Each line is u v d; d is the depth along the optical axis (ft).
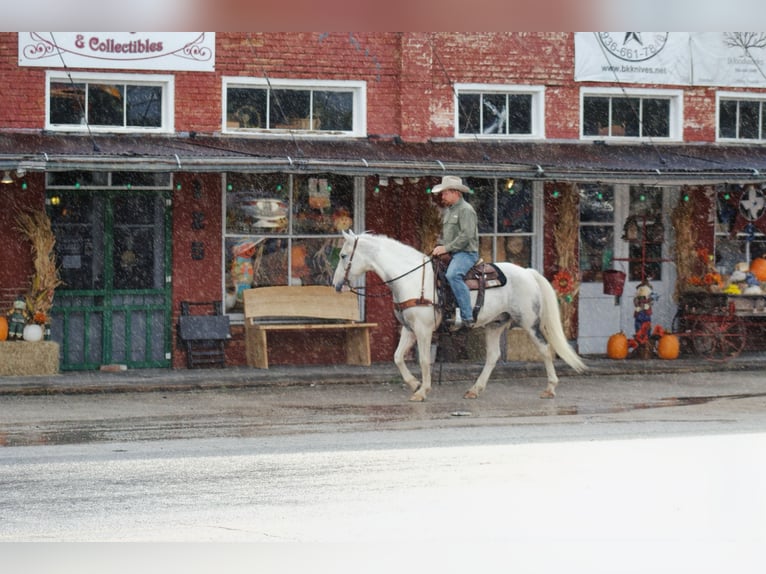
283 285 62.08
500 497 31.48
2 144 54.65
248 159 53.42
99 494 31.17
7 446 38.32
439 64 63.31
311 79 61.62
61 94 58.13
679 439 40.37
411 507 30.19
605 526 29.07
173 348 60.03
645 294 66.39
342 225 62.90
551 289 51.83
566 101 65.57
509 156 61.57
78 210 58.80
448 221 50.31
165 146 56.70
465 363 62.64
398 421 44.45
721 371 62.80
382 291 63.57
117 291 59.31
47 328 57.67
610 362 63.82
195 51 59.67
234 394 52.75
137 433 41.24
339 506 30.12
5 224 57.00
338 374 57.52
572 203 65.62
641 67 66.85
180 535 27.27
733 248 70.18
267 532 27.66
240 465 35.14
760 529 29.07
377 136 62.49
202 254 60.49
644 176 59.26
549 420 44.83
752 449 38.65
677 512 30.55
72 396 51.57
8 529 27.66
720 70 68.18
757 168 61.93
